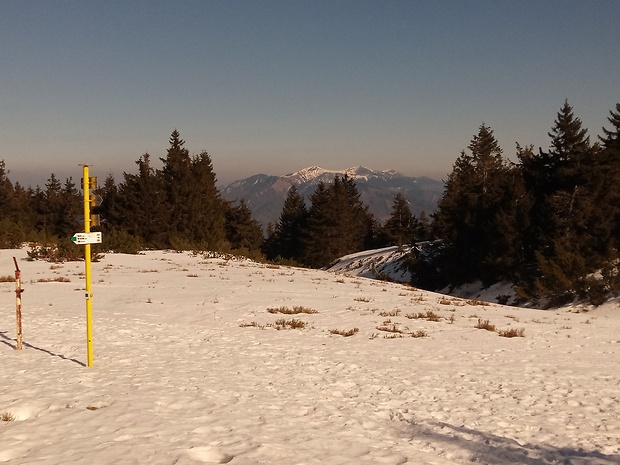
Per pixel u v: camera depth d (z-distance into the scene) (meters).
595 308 35.91
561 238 42.72
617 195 44.06
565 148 49.56
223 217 83.31
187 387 9.34
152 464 5.67
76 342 13.73
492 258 48.62
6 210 88.06
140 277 32.81
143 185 72.88
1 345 13.16
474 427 7.79
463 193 63.78
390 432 7.53
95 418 7.37
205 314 19.73
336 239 98.25
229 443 6.45
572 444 7.14
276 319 18.88
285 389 9.58
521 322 21.58
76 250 41.94
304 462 5.89
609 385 10.68
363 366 11.91
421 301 27.38
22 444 6.31
